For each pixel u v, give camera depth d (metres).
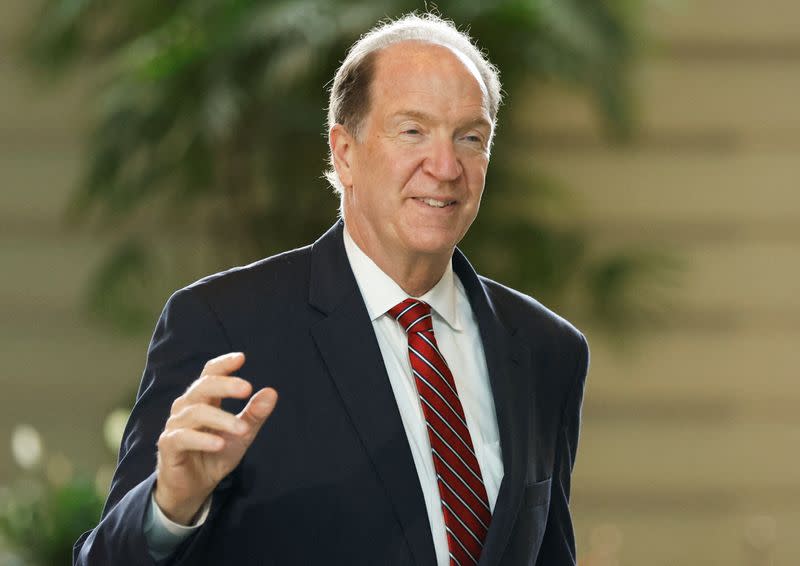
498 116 18.30
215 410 4.56
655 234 20.19
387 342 5.88
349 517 5.35
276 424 5.45
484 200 18.06
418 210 5.62
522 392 6.06
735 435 20.17
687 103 20.16
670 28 20.02
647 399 20.20
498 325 6.19
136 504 4.89
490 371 6.03
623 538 20.05
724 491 20.19
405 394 5.78
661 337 20.11
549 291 18.22
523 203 19.64
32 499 11.27
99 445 19.72
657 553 20.05
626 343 19.88
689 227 20.23
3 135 19.72
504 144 18.53
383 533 5.36
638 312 19.19
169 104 17.16
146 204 19.53
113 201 18.09
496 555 5.50
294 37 16.20
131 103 17.36
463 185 5.66
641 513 20.17
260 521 5.32
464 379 6.01
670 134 20.19
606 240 20.08
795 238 20.22
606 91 17.48
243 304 5.71
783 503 20.12
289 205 18.12
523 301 6.58
